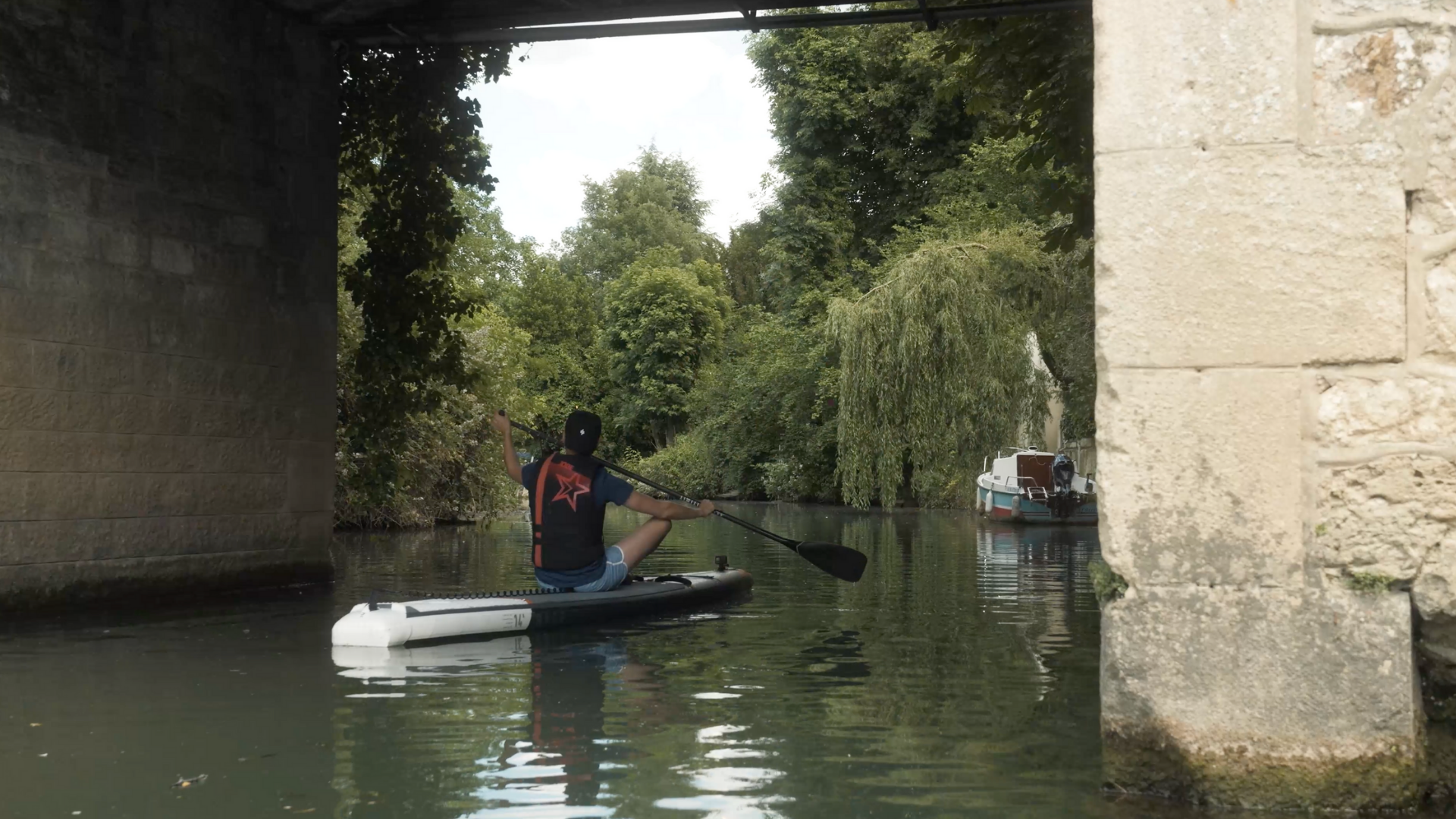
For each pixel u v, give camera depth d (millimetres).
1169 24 2959
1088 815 2873
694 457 37469
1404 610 2787
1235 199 2904
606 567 7297
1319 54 2863
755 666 5281
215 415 8539
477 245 33812
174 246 8203
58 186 7359
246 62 8836
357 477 11250
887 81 32531
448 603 6352
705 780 3277
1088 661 5379
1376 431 2809
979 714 4184
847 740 3768
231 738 3814
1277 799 2842
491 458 18219
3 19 7012
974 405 20250
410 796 3113
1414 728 2789
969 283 20469
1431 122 2799
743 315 47094
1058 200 8766
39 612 7227
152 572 8008
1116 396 2980
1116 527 2979
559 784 3234
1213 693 2902
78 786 3223
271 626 6738
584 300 50938
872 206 33469
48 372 7289
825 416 29984
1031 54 8680
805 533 16375
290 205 9281
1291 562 2855
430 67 10570
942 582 9312
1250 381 2891
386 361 10969
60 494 7359
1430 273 2799
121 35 7789
